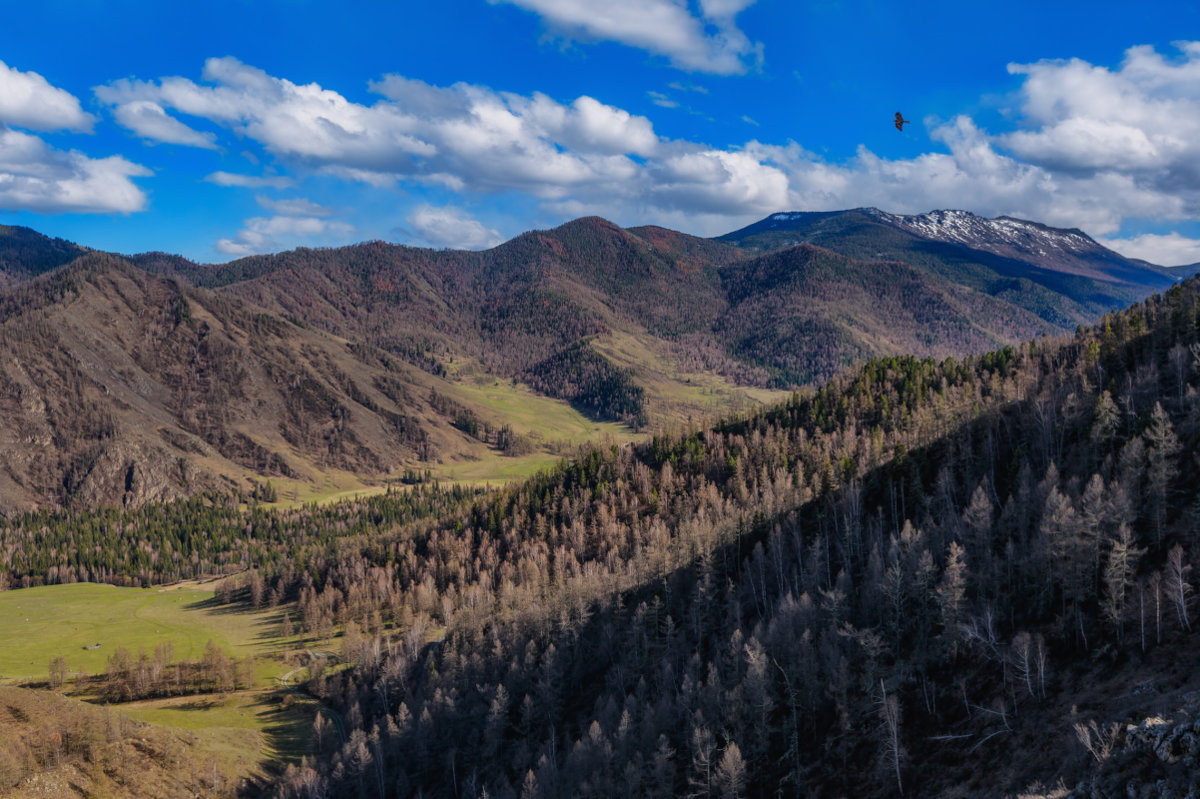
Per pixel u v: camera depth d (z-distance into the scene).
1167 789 57.81
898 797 85.88
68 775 115.88
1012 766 78.19
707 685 116.31
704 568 152.38
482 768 133.25
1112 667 81.69
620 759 111.25
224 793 129.38
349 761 134.50
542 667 146.50
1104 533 95.62
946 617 99.88
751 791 98.75
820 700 105.38
